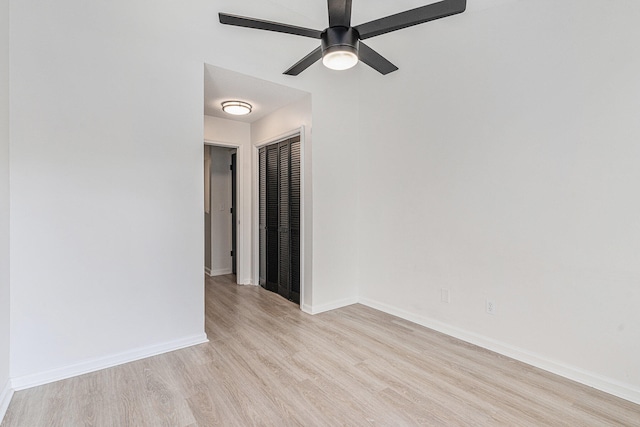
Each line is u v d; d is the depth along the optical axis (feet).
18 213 6.15
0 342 5.64
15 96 6.09
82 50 6.73
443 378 6.75
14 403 5.79
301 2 9.10
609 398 6.05
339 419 5.48
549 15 6.91
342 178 11.37
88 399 5.95
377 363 7.38
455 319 8.84
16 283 6.15
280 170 12.76
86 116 6.79
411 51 9.78
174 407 5.76
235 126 13.96
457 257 8.74
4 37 5.84
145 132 7.50
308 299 10.82
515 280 7.56
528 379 6.71
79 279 6.79
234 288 13.93
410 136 9.91
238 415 5.56
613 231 6.17
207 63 8.33
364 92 11.46
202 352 7.88
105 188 7.04
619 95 6.05
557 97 6.82
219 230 16.62
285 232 12.52
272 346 8.24
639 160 5.87
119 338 7.27
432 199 9.33
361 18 9.47
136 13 7.36
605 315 6.28
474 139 8.29
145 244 7.56
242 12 8.76
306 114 10.74
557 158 6.85
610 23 6.13
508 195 7.65
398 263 10.38
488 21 7.95
